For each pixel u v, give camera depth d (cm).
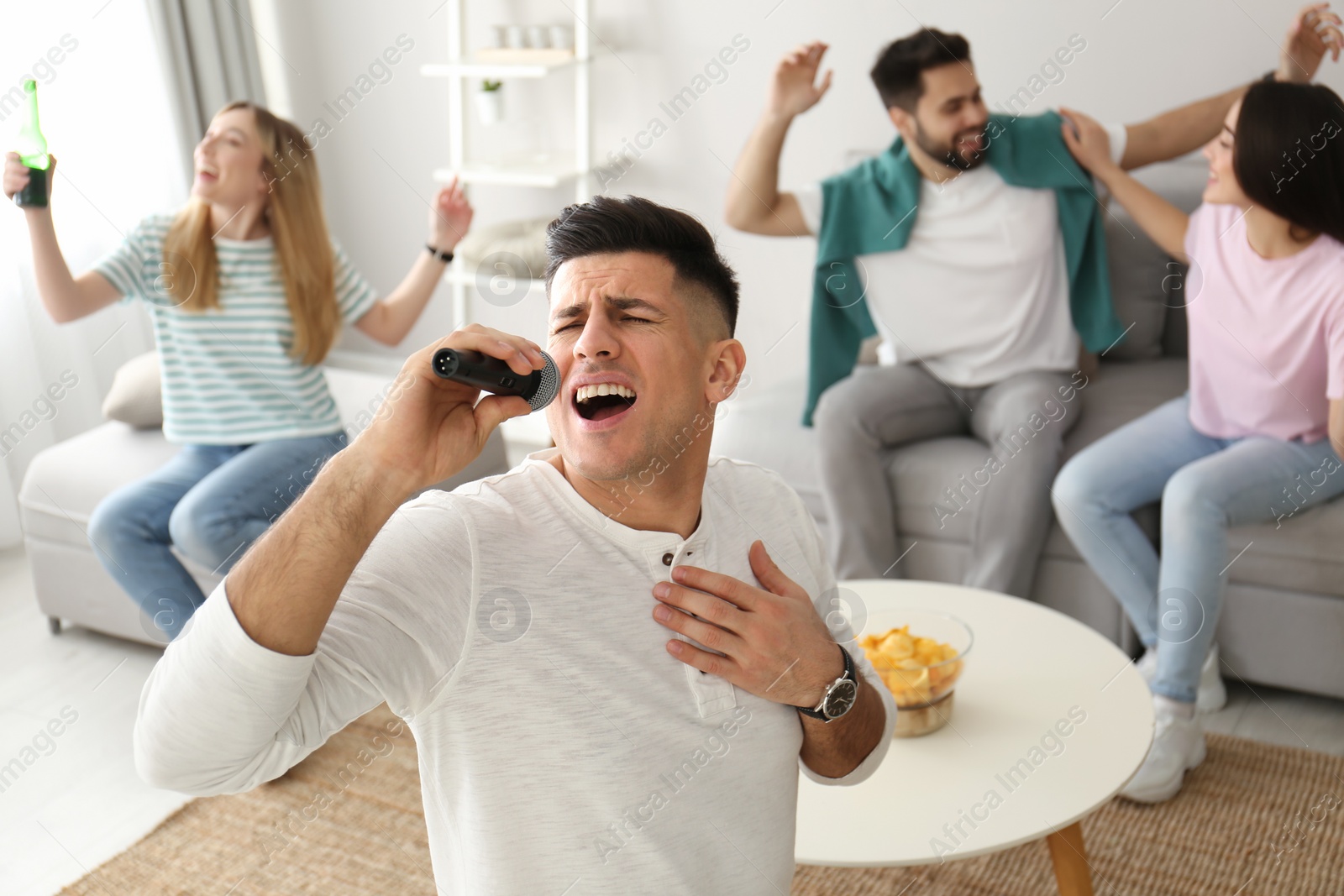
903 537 249
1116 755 149
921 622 175
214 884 185
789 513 107
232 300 235
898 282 263
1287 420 212
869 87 319
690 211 354
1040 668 172
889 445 251
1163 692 203
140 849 194
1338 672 212
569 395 85
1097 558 222
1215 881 178
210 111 368
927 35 252
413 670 78
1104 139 256
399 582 78
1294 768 204
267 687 67
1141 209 249
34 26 321
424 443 72
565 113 362
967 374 258
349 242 409
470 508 84
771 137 270
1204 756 207
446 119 378
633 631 85
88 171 339
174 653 70
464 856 83
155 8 346
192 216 232
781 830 93
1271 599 216
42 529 259
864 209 264
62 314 225
